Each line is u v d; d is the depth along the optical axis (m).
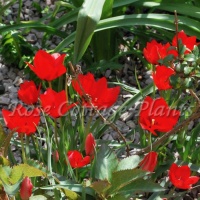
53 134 1.58
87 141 1.34
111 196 1.31
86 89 1.35
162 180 1.52
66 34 1.83
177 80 1.39
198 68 1.40
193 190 1.56
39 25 1.80
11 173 1.27
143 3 1.79
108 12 1.75
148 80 1.85
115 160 1.32
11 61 1.88
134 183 1.30
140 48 1.93
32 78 1.82
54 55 1.42
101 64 1.80
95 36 1.83
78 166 1.36
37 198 1.30
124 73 1.88
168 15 1.72
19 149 1.63
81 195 1.36
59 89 1.61
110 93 1.35
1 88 1.84
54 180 1.36
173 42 1.46
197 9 1.75
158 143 1.40
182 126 1.39
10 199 1.30
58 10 1.99
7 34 1.86
